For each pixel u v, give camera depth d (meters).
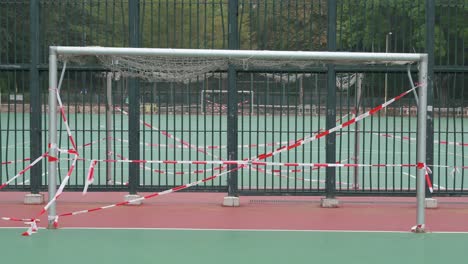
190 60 9.69
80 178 15.45
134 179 11.27
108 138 12.25
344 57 8.92
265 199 12.02
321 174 17.06
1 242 8.41
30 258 7.61
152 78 10.50
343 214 10.58
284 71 10.98
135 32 10.95
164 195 12.41
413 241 8.66
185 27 20.17
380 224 9.80
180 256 7.76
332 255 7.86
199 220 9.99
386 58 8.96
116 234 8.95
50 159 9.14
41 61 11.24
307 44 19.72
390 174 17.02
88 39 17.62
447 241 8.66
